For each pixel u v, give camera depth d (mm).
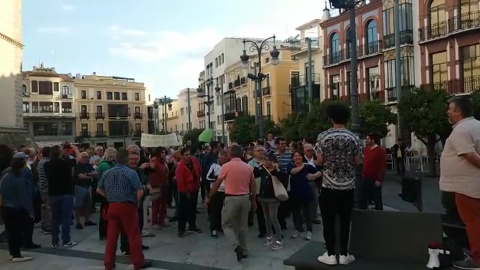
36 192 10023
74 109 76438
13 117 32625
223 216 7328
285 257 7371
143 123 85625
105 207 9047
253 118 39250
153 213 10266
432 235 4902
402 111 20328
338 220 5023
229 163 7398
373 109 21891
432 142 20578
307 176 8602
